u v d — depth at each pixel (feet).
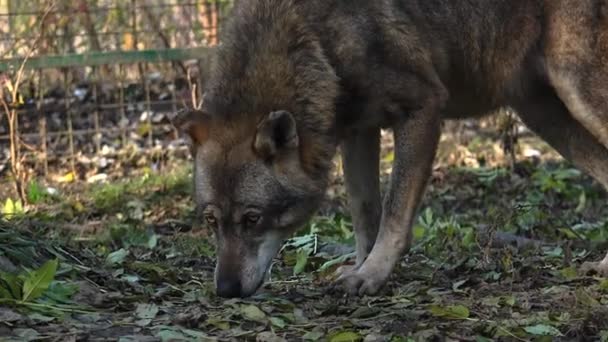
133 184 46.78
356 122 29.25
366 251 31.22
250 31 28.53
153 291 28.07
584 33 30.63
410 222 29.14
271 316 25.93
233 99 27.76
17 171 45.34
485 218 40.55
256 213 26.71
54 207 44.14
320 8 28.32
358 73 28.45
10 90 47.39
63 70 51.57
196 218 42.55
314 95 27.78
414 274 30.83
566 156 33.37
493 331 24.82
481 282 29.89
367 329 25.00
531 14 30.91
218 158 26.81
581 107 30.91
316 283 30.22
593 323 25.11
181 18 52.70
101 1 53.06
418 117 29.25
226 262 26.78
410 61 29.09
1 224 29.25
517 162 50.47
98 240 36.96
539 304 27.20
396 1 29.12
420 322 25.34
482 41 30.81
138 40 52.75
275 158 26.91
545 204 43.34
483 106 32.24
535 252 33.47
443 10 30.12
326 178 28.19
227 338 24.00
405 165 29.25
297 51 28.02
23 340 22.93
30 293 25.08
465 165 50.78
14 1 50.62
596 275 30.58
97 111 51.26
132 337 23.45
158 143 52.06
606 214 42.96
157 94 54.85
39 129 52.01
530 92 32.19
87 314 25.18
